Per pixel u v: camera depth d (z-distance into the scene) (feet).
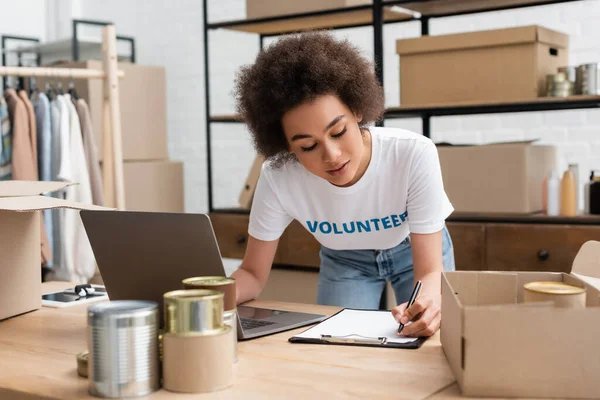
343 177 4.63
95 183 10.64
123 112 13.58
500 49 9.64
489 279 4.02
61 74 9.48
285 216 5.60
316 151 4.51
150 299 4.29
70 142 10.41
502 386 3.10
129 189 13.55
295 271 11.21
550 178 9.65
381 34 10.39
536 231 9.29
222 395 3.14
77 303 5.40
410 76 10.37
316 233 5.85
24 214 5.04
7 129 9.88
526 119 11.51
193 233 3.88
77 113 10.62
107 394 3.14
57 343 4.24
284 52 4.57
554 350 3.08
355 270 6.59
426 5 10.54
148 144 14.05
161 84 14.28
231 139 14.98
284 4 11.27
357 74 4.58
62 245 10.19
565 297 3.43
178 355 3.17
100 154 13.24
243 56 14.75
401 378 3.39
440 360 3.70
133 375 3.13
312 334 4.27
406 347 3.96
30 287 5.12
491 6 10.65
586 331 3.06
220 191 15.24
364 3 10.89
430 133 11.48
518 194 9.53
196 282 3.61
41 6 17.57
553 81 9.41
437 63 10.14
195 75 15.49
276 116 4.56
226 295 3.62
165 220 3.94
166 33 15.88
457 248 9.82
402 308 4.34
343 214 5.51
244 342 4.15
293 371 3.52
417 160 5.19
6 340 4.33
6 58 16.71
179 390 3.18
